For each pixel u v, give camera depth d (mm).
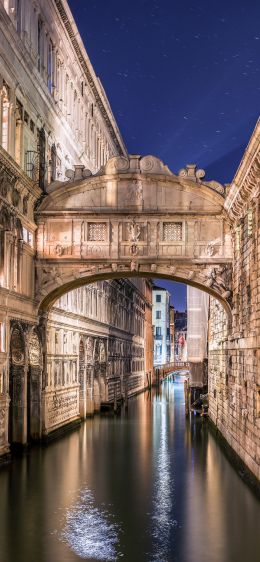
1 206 29859
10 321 31547
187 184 36188
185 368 123000
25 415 34594
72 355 45781
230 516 22031
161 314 157125
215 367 45406
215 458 33500
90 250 36375
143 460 32594
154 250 36281
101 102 57719
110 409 58438
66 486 26375
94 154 56875
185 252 36281
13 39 31469
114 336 65375
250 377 28641
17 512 22375
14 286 32375
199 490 25906
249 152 25781
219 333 43094
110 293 63406
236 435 32531
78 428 45375
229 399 36156
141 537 19656
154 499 24359
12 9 32062
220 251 36219
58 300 41406
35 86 36469
